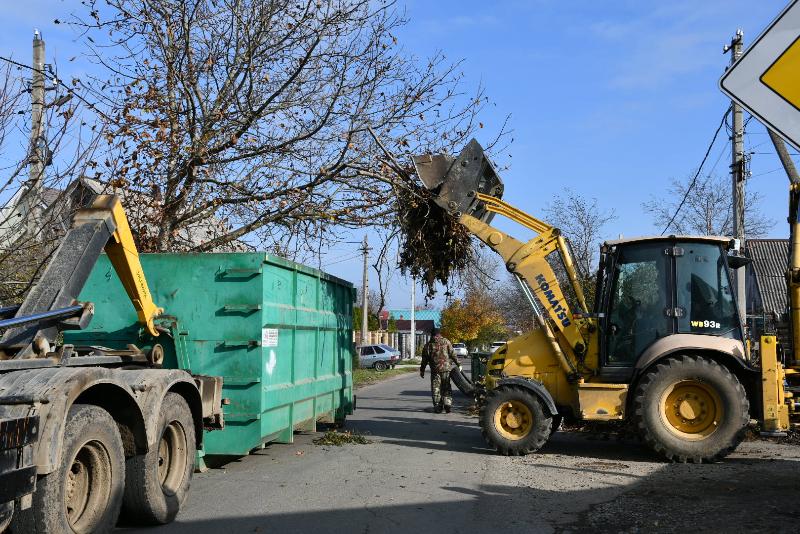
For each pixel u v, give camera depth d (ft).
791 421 30.86
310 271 33.60
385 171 36.78
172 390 22.17
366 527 20.26
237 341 27.27
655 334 32.07
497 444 32.55
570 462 30.71
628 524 20.25
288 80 36.04
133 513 19.72
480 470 28.84
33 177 29.58
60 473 15.62
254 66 37.65
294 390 31.55
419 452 33.45
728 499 22.93
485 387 35.76
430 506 22.67
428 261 37.40
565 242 34.30
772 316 36.37
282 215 38.24
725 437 29.63
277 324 29.25
